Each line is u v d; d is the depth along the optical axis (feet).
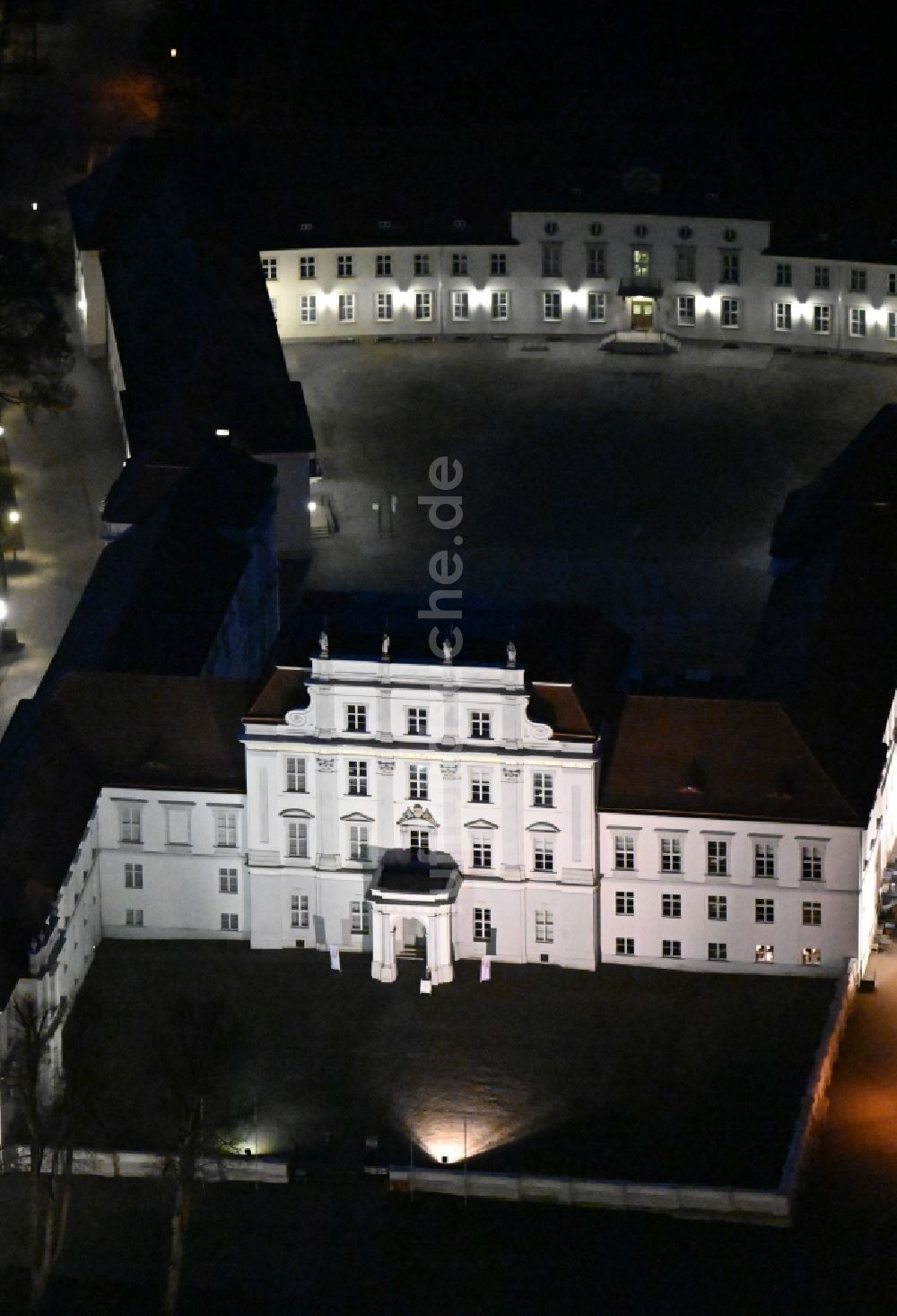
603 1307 644.27
